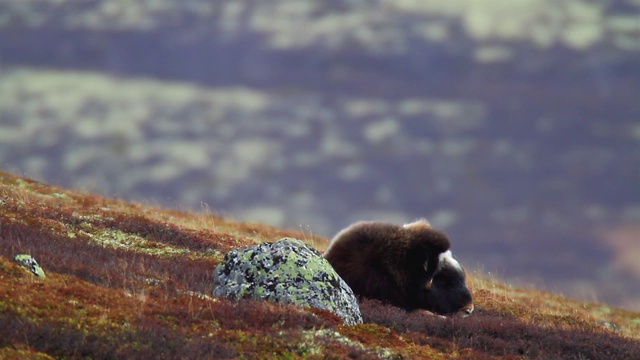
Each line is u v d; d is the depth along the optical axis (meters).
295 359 46.81
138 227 88.44
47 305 47.19
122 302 51.16
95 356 42.97
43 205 90.62
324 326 53.25
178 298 54.94
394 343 54.62
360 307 62.62
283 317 52.59
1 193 92.56
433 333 61.03
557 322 84.50
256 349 47.22
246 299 57.22
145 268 66.94
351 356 48.69
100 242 78.75
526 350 59.72
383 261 66.88
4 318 43.72
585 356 60.59
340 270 67.00
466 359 54.25
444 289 69.75
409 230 67.81
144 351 43.53
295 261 58.41
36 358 40.91
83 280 55.50
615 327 98.44
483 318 67.62
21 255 54.09
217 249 88.06
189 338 47.09
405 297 67.25
